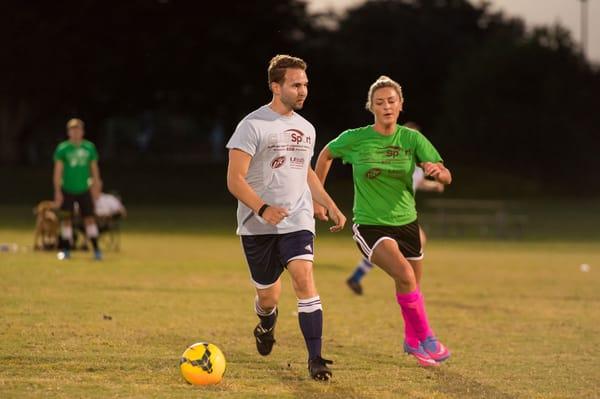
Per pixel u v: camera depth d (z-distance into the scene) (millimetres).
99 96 169125
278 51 171125
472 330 33125
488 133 181250
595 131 183250
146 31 158375
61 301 37562
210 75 165625
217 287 44656
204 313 35469
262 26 168000
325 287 46844
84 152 56500
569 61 185250
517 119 179750
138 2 154375
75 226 64062
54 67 154500
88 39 155125
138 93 169125
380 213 26719
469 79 184375
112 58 155875
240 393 21719
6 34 150750
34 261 55000
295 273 23500
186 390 21859
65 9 153000
